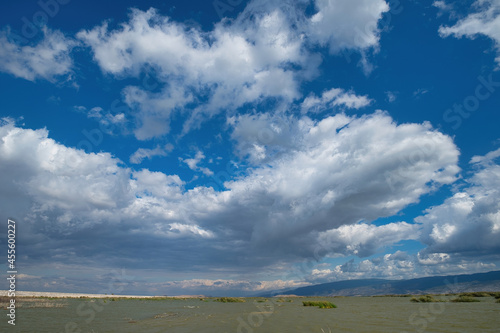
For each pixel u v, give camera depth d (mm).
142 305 56312
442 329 18922
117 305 55250
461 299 50469
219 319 27609
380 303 54406
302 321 24703
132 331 20641
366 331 18625
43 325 23797
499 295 56812
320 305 44062
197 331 20375
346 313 32062
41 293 101250
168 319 28406
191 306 52469
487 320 23000
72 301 60656
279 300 76312
